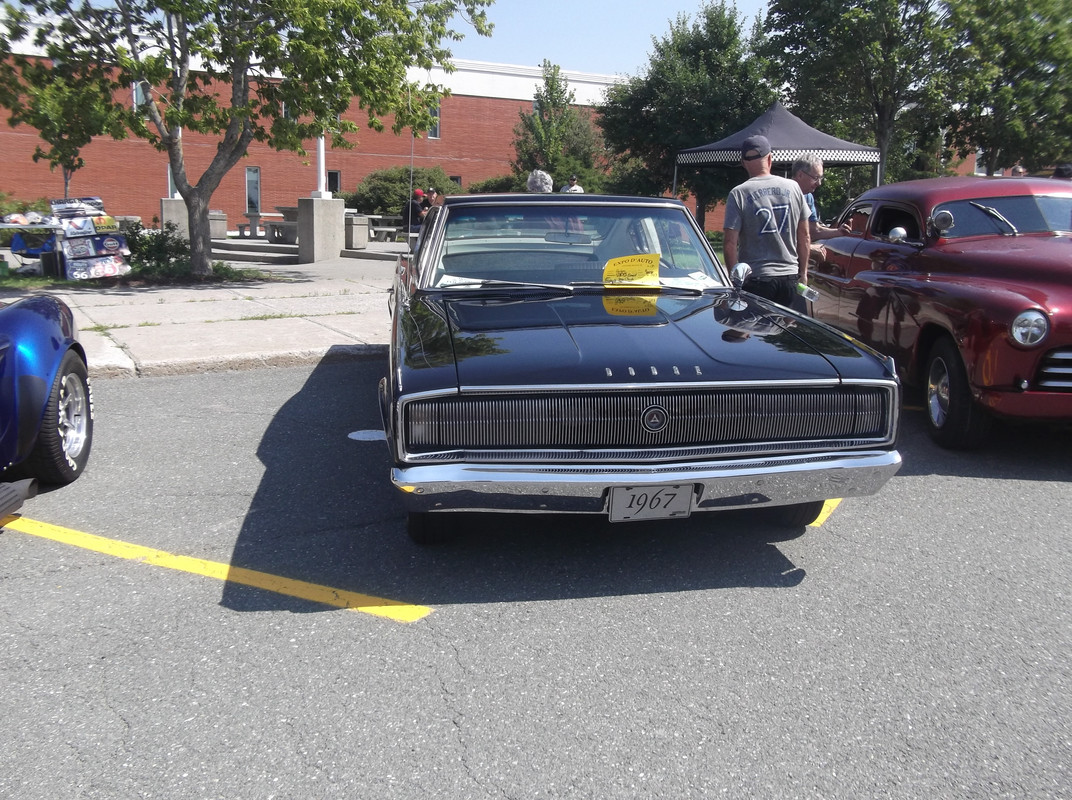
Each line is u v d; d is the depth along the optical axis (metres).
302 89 13.64
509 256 4.82
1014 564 4.02
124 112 13.88
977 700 2.93
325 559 3.98
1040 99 24.67
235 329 9.33
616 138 30.17
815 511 4.25
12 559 3.97
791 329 4.08
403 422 3.34
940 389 5.76
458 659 3.15
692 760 2.60
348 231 21.12
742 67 28.42
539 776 2.53
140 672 3.04
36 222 15.87
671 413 3.42
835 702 2.91
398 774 2.53
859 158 16.75
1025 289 5.34
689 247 5.06
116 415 6.34
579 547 4.13
